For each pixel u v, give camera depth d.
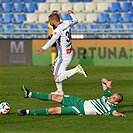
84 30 68.56
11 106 35.44
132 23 78.00
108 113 30.70
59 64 37.47
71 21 36.88
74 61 66.62
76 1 81.56
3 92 43.06
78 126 27.89
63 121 29.25
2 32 69.81
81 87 46.56
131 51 66.19
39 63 67.25
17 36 70.06
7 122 29.17
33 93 30.56
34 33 69.75
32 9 80.69
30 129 27.20
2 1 81.38
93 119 29.72
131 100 38.56
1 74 57.19
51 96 30.70
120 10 79.88
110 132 26.39
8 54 67.19
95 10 80.19
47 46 35.41
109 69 62.28
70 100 30.81
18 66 66.31
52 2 81.38
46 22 78.06
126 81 50.94
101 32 68.88
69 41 37.19
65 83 49.41
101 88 45.72
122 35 69.06
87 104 30.73
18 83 49.59
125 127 27.70
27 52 67.12
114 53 66.44
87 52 66.56
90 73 58.03
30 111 30.92
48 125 28.22
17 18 79.56
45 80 51.91
